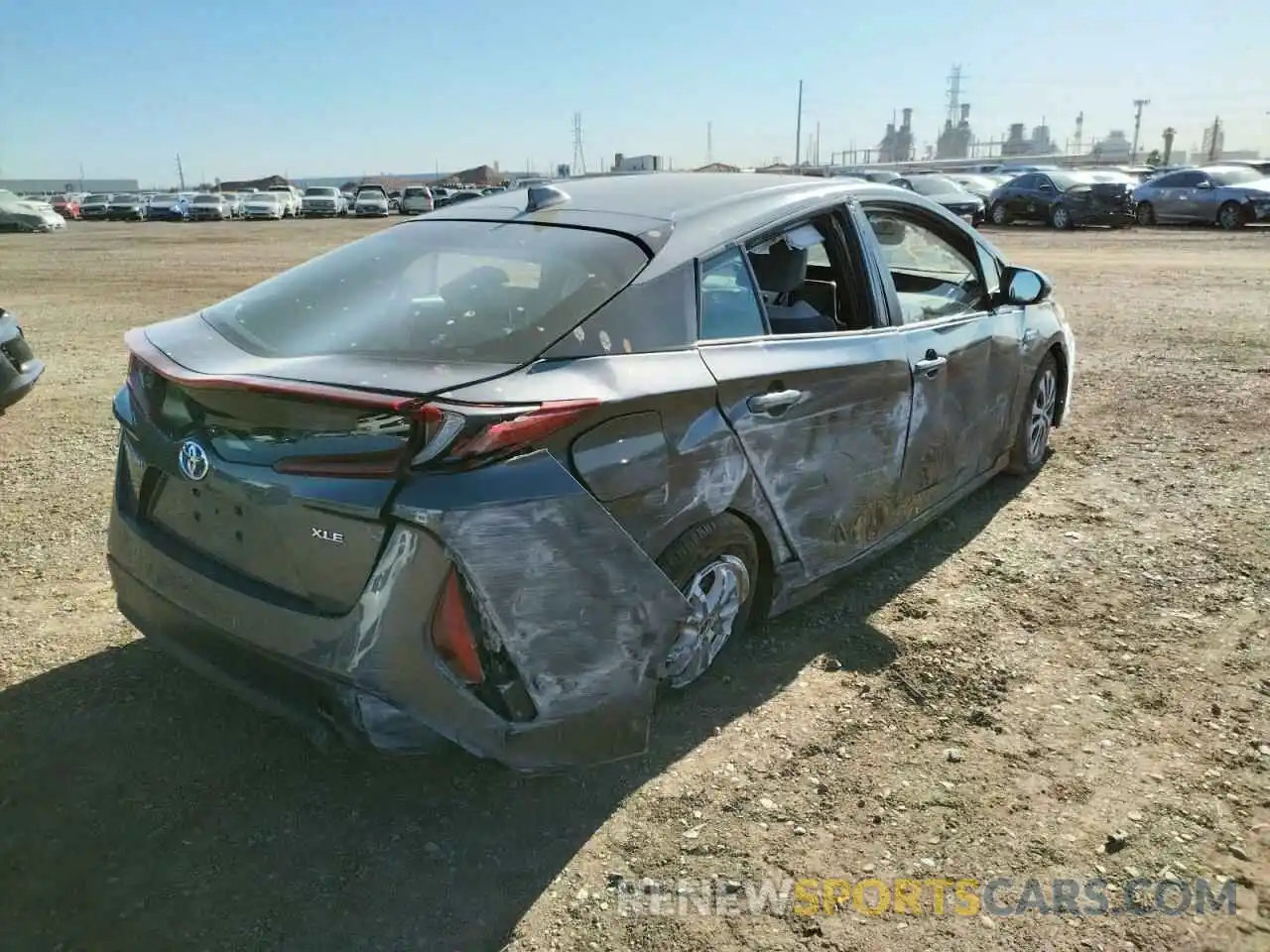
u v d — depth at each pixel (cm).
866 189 399
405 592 236
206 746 306
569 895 247
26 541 460
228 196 5288
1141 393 717
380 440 235
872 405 368
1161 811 274
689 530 299
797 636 371
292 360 263
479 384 247
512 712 250
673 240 313
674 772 294
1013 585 412
